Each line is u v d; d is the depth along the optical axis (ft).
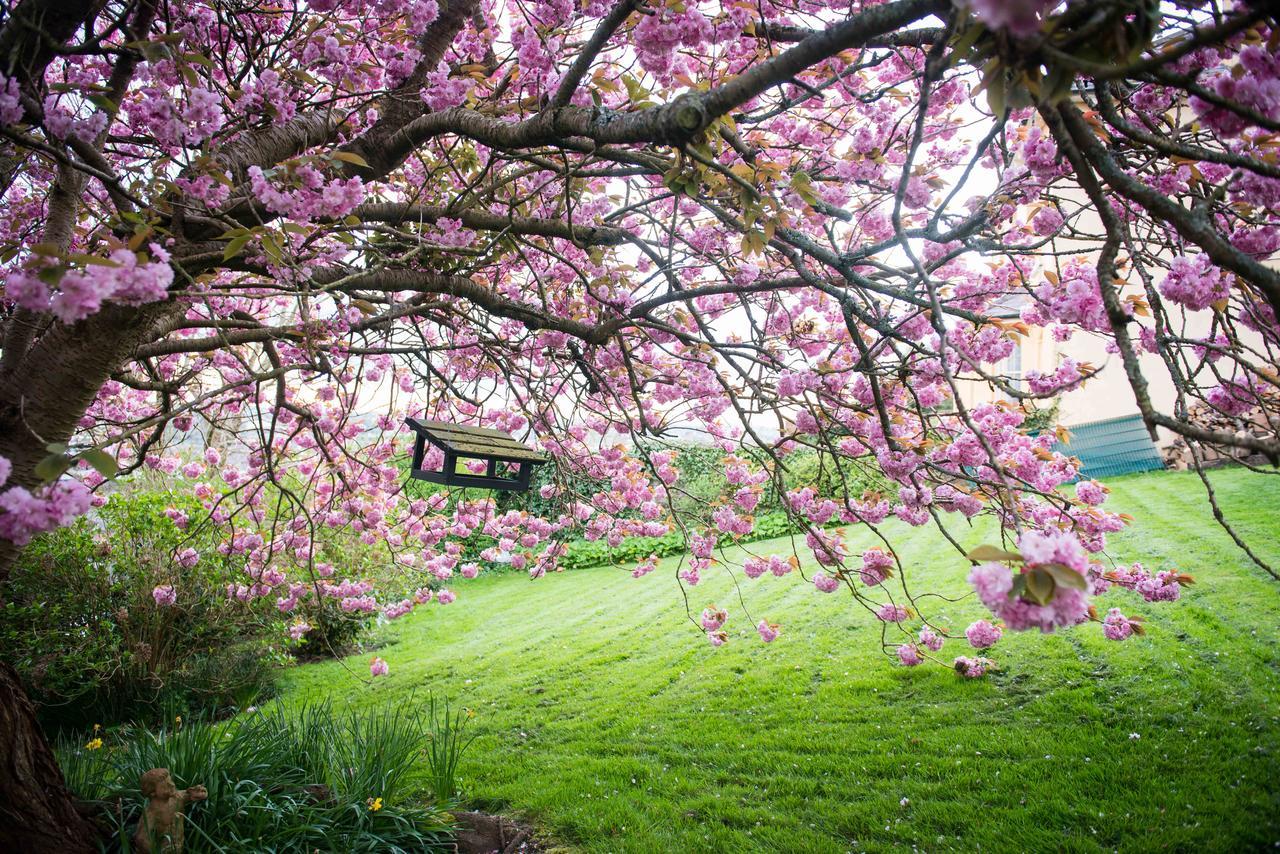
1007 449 10.32
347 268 9.99
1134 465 36.22
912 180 8.25
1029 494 11.39
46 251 4.30
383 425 16.40
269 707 20.58
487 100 10.68
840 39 4.64
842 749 14.87
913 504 9.45
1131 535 24.94
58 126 5.85
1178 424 3.70
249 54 8.93
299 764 12.72
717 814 12.95
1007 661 17.85
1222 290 6.05
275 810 10.68
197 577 20.11
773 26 8.39
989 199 7.47
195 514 20.76
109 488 20.24
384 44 9.66
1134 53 3.29
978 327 8.32
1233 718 13.60
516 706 19.56
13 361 7.33
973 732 14.80
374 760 12.57
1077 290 6.62
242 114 8.48
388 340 10.91
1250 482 30.17
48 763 9.01
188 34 8.13
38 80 6.55
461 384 16.53
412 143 8.86
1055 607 3.34
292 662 24.63
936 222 7.09
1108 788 12.17
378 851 11.04
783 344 12.42
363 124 9.77
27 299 4.29
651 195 13.06
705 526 12.75
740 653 21.42
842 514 11.32
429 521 19.13
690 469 28.55
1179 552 22.54
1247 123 4.42
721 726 16.71
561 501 16.37
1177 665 15.97
